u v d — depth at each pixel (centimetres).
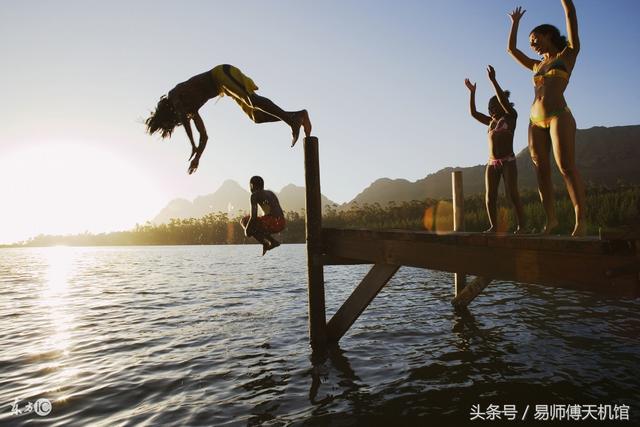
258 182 650
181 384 541
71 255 6062
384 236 519
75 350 724
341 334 658
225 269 2531
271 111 443
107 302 1290
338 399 479
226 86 438
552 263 323
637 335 682
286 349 691
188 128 439
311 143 630
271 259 3541
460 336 725
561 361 577
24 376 590
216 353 681
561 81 413
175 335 819
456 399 469
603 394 469
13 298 1432
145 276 2217
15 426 427
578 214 391
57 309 1177
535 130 442
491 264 378
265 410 454
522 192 4741
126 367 619
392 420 421
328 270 2286
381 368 579
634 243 267
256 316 980
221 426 418
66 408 471
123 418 441
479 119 679
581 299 1005
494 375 537
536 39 446
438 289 1325
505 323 800
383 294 1242
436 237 434
